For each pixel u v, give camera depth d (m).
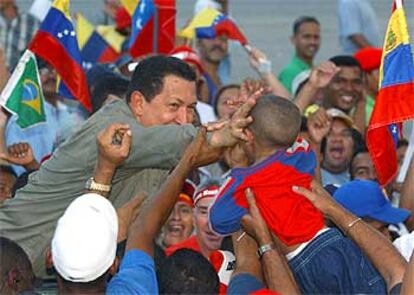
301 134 18.50
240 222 12.94
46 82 22.03
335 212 12.63
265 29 39.97
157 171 13.95
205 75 27.94
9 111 17.81
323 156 21.12
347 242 12.85
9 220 14.16
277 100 13.16
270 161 12.98
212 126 12.63
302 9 42.09
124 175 13.84
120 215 13.04
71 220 11.62
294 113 13.09
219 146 12.63
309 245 12.83
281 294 12.28
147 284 11.84
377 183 16.80
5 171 17.72
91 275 11.56
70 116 22.06
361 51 26.78
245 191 12.91
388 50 14.29
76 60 18.34
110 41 27.83
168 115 14.02
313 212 12.92
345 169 21.20
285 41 38.81
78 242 11.55
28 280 12.64
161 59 14.11
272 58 37.03
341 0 31.98
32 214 14.09
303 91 21.70
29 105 18.08
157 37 24.05
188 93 14.06
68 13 18.22
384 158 14.55
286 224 12.78
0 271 12.47
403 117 14.11
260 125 13.04
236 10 42.03
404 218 15.18
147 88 14.01
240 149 13.28
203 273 12.41
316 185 13.18
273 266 12.48
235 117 12.74
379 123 14.17
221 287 13.95
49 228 14.12
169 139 13.40
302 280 12.84
